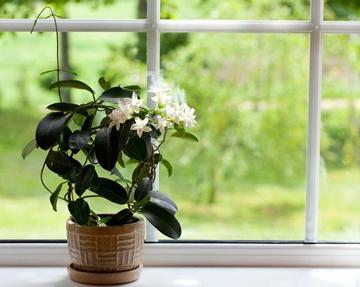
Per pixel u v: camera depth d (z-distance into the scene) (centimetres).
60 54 349
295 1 371
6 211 319
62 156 144
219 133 390
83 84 147
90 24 165
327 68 365
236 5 374
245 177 391
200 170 390
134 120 141
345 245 167
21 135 361
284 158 395
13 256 165
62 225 268
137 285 149
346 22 166
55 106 144
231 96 390
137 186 149
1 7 260
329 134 365
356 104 366
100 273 146
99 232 143
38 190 323
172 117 145
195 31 166
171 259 166
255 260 167
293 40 388
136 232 147
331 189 350
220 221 388
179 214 387
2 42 365
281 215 393
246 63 389
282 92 391
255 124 393
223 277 156
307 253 167
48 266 165
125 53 345
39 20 165
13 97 365
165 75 380
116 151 137
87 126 144
